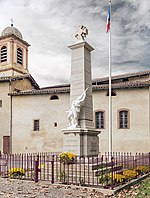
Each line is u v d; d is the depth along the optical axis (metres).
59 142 27.34
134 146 23.98
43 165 11.81
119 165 12.52
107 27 16.30
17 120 29.56
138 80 28.36
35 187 9.26
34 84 34.66
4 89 30.59
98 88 25.72
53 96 28.56
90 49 13.76
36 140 28.39
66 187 9.20
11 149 29.20
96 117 26.11
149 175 12.67
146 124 23.86
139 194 8.29
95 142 13.02
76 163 10.88
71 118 12.63
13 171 11.48
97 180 9.56
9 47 39.41
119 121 24.98
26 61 42.47
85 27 13.55
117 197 7.87
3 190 8.77
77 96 12.99
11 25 42.94
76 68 13.26
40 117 28.64
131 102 24.72
